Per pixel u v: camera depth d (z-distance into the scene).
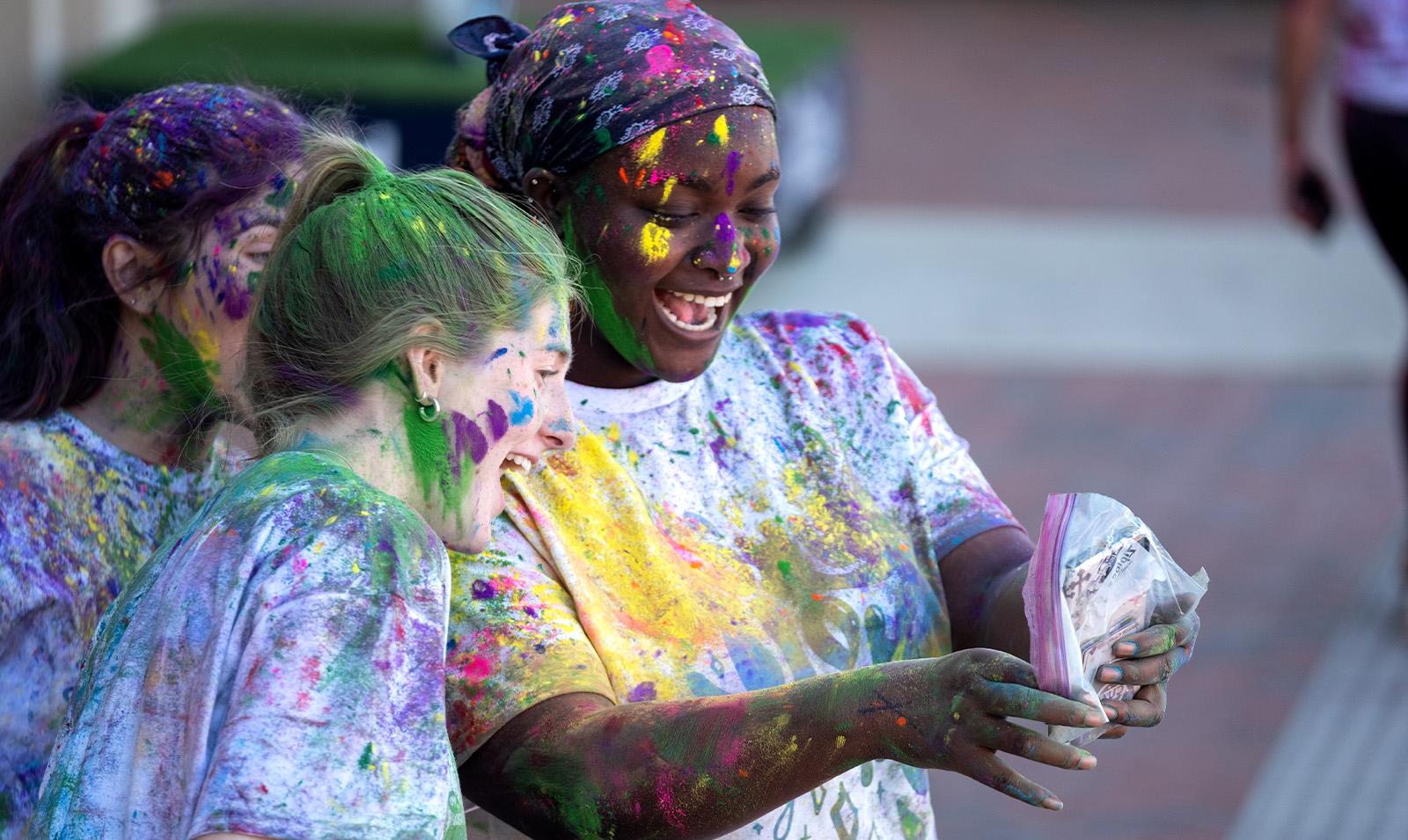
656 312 4.22
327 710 3.09
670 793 3.65
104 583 4.82
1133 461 16.14
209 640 3.23
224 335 4.86
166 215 4.77
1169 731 11.20
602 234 4.14
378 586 3.21
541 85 4.16
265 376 3.55
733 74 4.13
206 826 3.02
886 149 29.25
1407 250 13.12
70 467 4.85
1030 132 30.97
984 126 31.41
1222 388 18.19
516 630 3.93
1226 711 11.44
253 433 3.68
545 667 3.87
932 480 4.79
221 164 4.78
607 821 3.71
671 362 4.28
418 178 3.58
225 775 3.03
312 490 3.31
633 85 4.07
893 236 23.44
